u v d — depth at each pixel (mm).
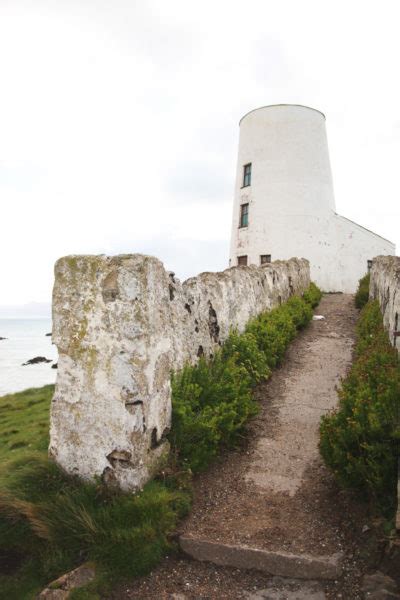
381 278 11570
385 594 3693
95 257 5188
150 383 5191
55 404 5375
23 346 69000
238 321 10047
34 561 4422
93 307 5141
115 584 4125
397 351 7125
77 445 5219
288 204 22578
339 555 4230
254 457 6238
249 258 23438
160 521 4570
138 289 5035
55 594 3918
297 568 4184
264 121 23281
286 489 5441
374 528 4270
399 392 5227
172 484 5195
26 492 4914
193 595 4035
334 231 23797
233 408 6598
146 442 5105
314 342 11719
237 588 4117
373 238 24125
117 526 4457
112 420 5012
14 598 4066
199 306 8008
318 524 4730
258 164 23375
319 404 7887
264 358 9102
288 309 12867
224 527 4754
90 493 4926
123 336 4980
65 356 5316
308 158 22953
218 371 7414
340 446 4980
